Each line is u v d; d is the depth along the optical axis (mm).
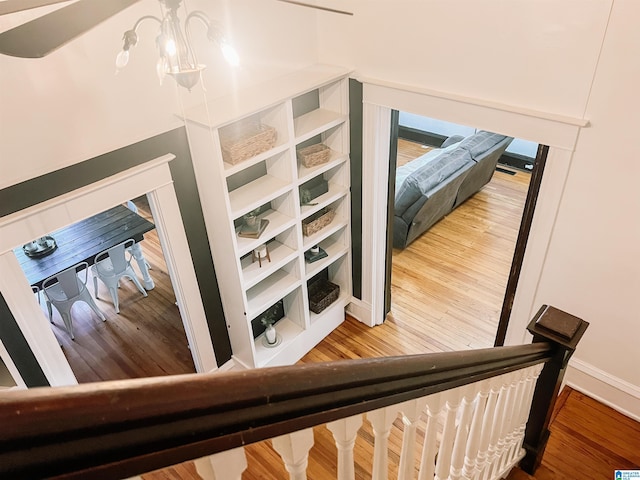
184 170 2963
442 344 4230
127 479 500
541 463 2848
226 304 3586
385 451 1052
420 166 5461
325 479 2715
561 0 2385
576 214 2814
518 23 2568
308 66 3498
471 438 1692
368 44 3246
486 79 2818
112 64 2434
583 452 2949
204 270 3391
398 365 909
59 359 2805
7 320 2508
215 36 1552
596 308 3008
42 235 2457
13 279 2447
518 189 6500
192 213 3127
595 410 3250
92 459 448
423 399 1117
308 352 4238
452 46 2869
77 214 2551
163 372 4004
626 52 2297
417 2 2895
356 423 884
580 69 2463
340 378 749
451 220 5906
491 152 5684
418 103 3178
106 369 4059
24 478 405
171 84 2697
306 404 691
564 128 2621
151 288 5000
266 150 3080
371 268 4148
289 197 3475
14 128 2227
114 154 2619
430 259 5258
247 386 588
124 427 462
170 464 535
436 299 4719
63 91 2320
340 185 3924
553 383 2197
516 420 2172
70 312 4348
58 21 969
